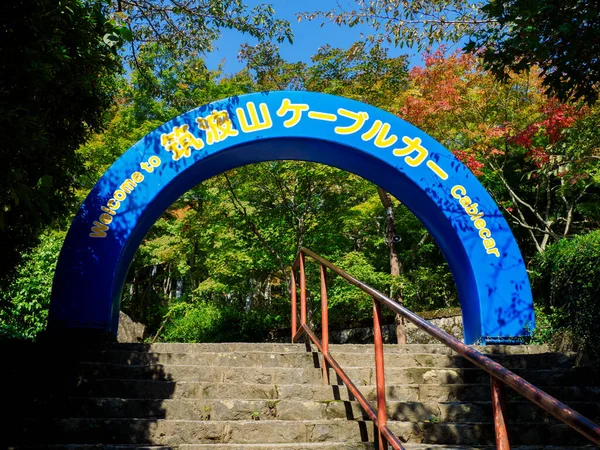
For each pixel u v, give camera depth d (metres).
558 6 4.61
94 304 6.68
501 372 1.67
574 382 4.92
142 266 18.30
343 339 15.15
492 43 5.20
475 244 7.29
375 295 3.25
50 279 9.84
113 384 4.50
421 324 2.49
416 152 7.56
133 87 15.17
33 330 9.60
